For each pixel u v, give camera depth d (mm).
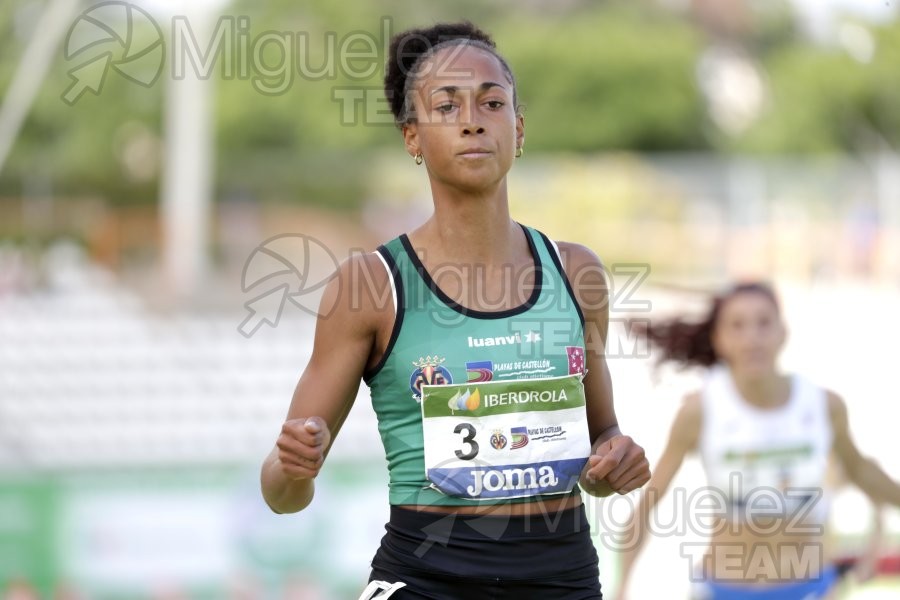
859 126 72500
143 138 54844
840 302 40938
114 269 42312
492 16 72375
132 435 33875
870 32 73750
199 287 41406
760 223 45031
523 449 8750
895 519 23969
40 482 25734
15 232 42562
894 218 44500
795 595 17016
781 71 74000
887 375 35375
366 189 46188
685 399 17078
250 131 59625
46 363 35688
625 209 46156
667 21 75312
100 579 25719
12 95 46219
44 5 52562
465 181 8727
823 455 16984
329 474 25562
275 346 36312
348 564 25453
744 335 16750
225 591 25766
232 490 26109
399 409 8930
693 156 68688
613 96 69750
